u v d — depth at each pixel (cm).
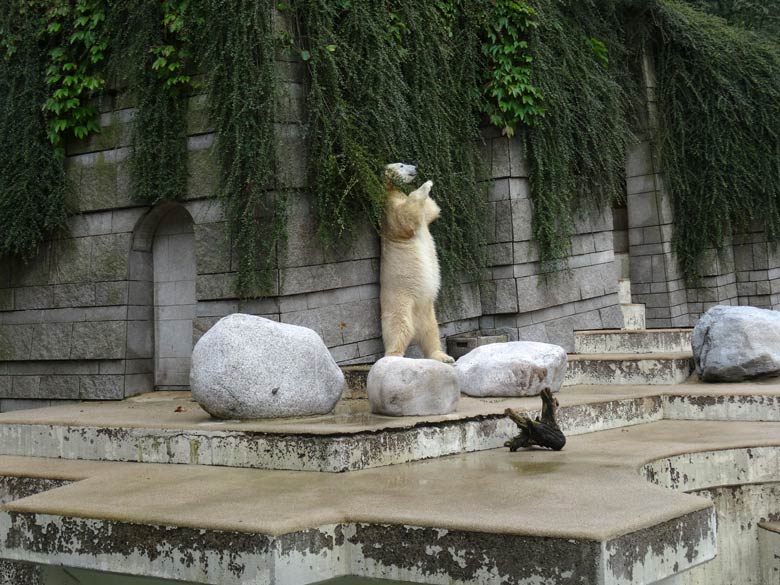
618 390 870
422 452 599
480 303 1041
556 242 1046
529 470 540
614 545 367
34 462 654
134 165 872
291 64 834
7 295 973
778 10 1578
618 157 1150
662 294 1343
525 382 782
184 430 611
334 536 421
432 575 399
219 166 817
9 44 917
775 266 1409
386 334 859
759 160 1330
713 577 616
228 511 436
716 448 629
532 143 1031
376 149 852
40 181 926
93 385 918
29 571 525
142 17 852
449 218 953
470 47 989
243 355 631
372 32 846
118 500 475
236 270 824
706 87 1305
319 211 824
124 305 905
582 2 1155
